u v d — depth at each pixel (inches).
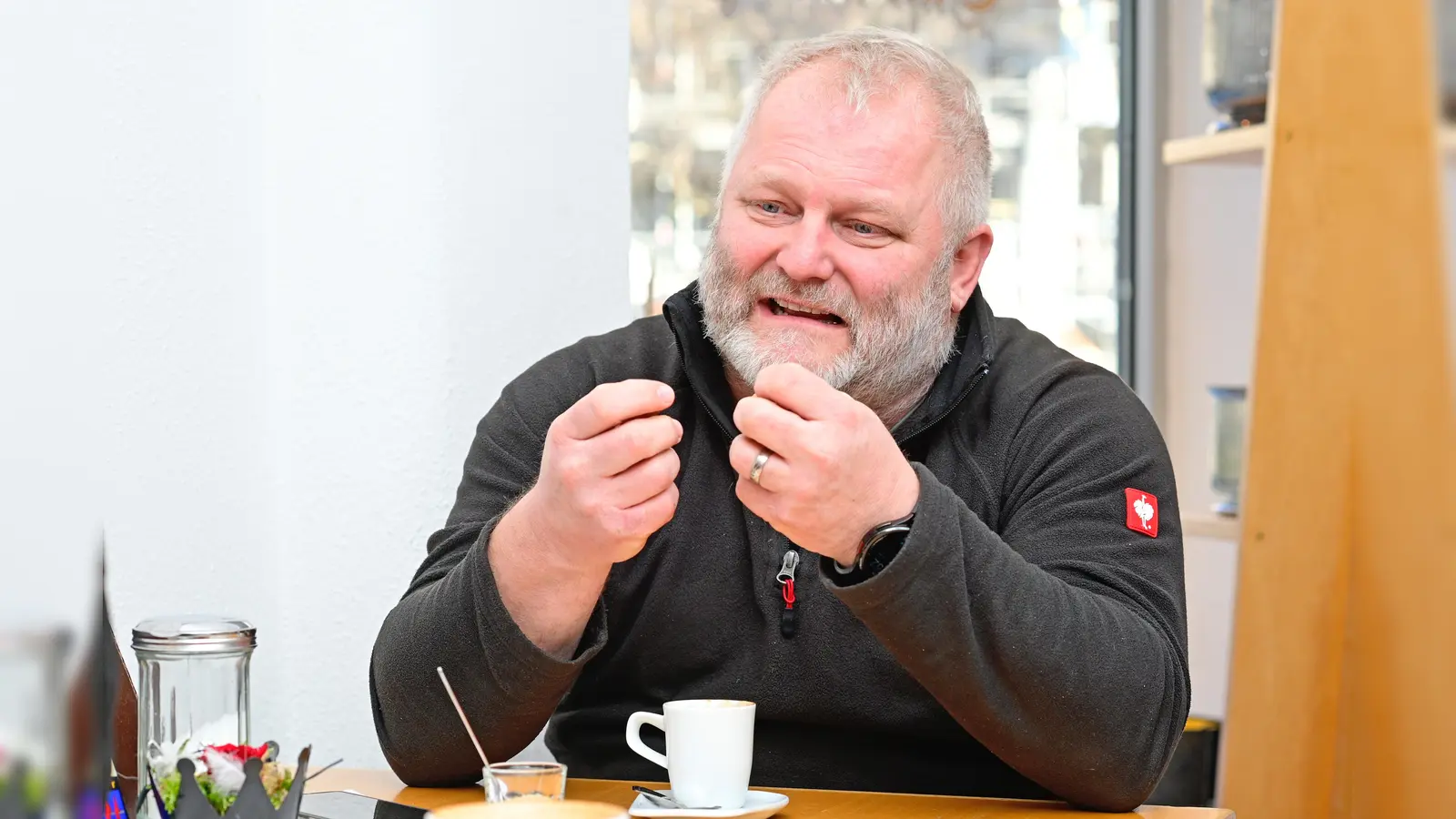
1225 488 84.7
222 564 64.7
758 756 54.0
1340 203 55.9
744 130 56.1
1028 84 101.1
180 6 61.6
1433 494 49.5
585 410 41.9
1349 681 54.5
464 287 70.6
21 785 24.0
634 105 90.4
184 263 61.9
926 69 56.0
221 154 64.7
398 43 69.1
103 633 25.4
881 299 53.8
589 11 74.3
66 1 53.8
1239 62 81.6
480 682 44.0
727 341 54.4
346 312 69.4
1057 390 56.7
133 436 58.4
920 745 53.4
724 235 54.6
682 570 55.4
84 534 25.7
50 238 51.9
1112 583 48.6
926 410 56.4
